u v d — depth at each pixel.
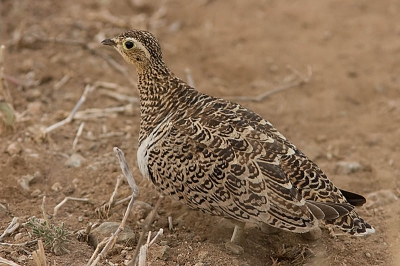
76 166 14.25
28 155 14.33
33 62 18.50
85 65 18.75
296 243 12.28
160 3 22.59
